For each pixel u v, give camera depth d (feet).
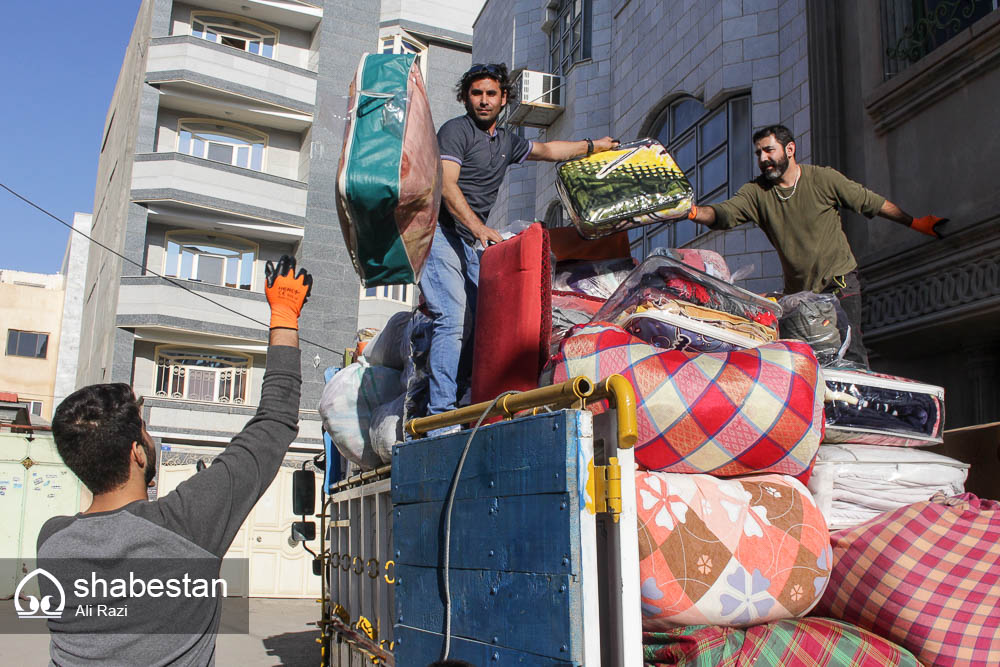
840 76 23.07
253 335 76.59
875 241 20.34
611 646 5.94
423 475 8.12
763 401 8.07
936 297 18.31
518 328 9.37
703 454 8.02
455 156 11.78
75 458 6.26
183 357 76.23
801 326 11.94
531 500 6.27
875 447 9.84
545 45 50.49
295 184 79.51
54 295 118.62
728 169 30.55
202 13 80.94
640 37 38.14
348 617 13.88
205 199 75.20
